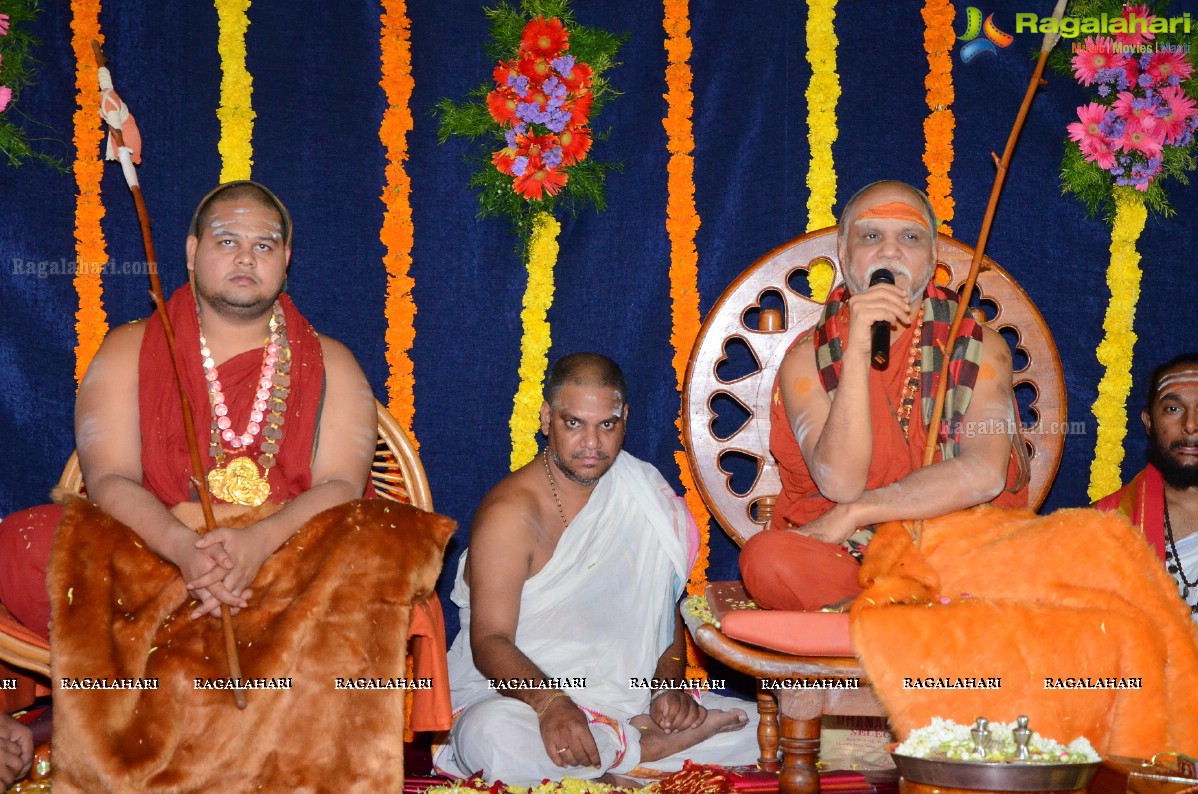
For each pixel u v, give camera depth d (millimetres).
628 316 4176
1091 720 2729
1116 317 4152
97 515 2881
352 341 4090
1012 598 2857
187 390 3176
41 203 3947
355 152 4094
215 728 2688
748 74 4172
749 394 3762
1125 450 4160
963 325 3309
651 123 4172
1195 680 2834
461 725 3238
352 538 2900
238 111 4016
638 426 4164
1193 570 3531
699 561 4121
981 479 3086
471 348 4148
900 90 4172
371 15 4105
